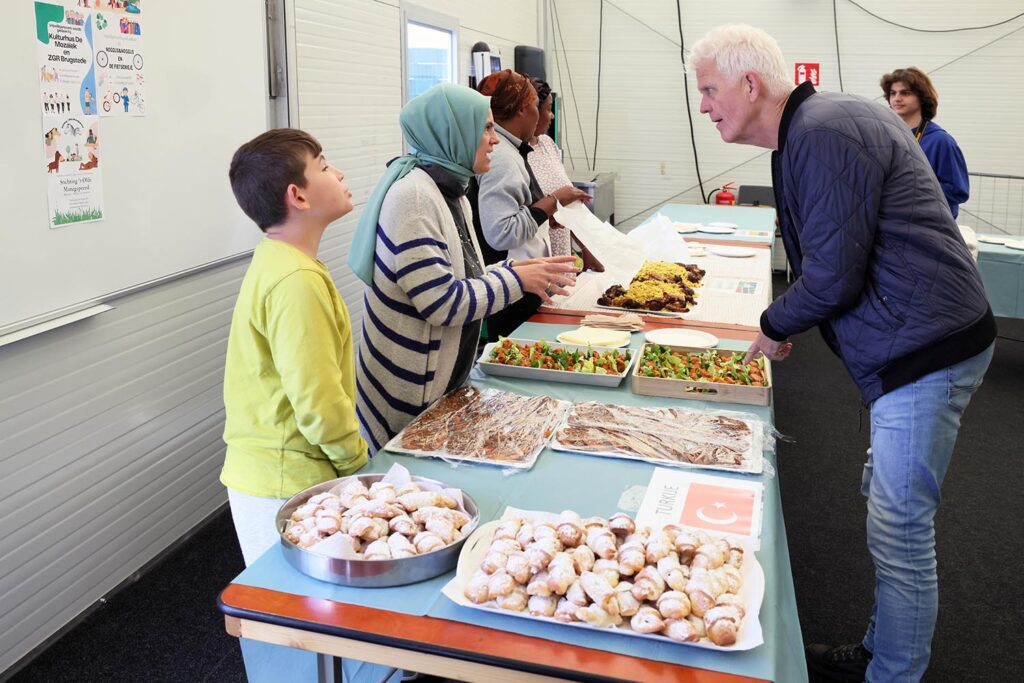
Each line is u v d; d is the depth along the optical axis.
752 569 1.33
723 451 1.79
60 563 2.44
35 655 2.37
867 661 2.18
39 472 2.34
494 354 2.41
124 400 2.65
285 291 1.56
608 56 7.96
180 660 2.38
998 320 6.39
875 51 7.39
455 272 2.14
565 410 2.04
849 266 1.73
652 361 2.30
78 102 2.32
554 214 3.22
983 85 7.24
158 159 2.67
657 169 8.12
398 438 1.86
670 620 1.19
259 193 1.62
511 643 1.20
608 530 1.33
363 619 1.25
